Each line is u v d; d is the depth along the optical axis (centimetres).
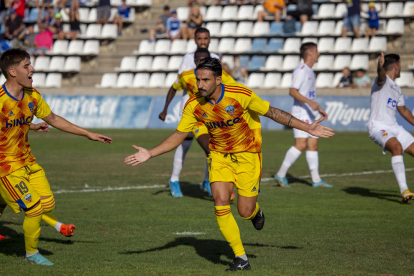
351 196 2062
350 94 5188
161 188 2291
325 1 6431
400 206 1847
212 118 1111
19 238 1405
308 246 1299
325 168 2939
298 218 1642
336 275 1049
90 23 7269
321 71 5894
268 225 1546
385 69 1964
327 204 1888
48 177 2580
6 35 6819
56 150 3881
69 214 1700
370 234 1424
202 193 2164
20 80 1110
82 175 2669
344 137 4684
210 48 6294
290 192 2169
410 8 6153
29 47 6831
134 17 7256
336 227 1515
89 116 5909
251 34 6347
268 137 4734
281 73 6056
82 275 1053
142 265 1130
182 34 6481
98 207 1830
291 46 6047
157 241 1356
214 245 1317
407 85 5378
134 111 5788
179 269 1098
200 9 6919
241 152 1131
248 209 1165
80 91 6106
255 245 1314
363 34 5956
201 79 1053
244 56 6178
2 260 1177
